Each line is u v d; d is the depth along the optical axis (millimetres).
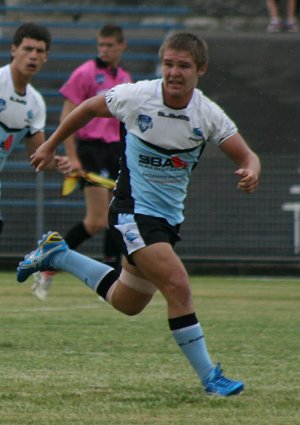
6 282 37875
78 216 48000
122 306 17125
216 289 36219
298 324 25547
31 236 48062
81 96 32500
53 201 48500
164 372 17812
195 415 13984
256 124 48812
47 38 23953
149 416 13883
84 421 13508
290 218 46312
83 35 57031
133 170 16078
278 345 21625
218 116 15969
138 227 15773
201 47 15586
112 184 28234
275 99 49219
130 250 15789
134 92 15969
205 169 47000
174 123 15789
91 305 29719
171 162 15945
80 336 22547
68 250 18219
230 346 21453
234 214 46625
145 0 63094
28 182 49188
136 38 55594
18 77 23984
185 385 16484
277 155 48094
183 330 15461
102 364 18625
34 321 25344
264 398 15375
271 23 54156
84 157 32750
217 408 14500
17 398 15125
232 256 46188
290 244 46281
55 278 41000
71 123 16578
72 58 54438
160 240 15641
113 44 32438
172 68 15414
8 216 48156
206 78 50000
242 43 50625
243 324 25484
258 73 49969
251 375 17703
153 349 20688
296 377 17484
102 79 32469
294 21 54594
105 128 32688
